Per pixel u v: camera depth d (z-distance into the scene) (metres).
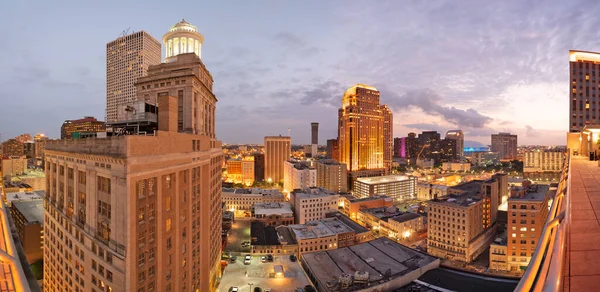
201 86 80.19
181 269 58.59
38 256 135.75
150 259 48.72
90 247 52.25
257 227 177.00
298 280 104.12
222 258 131.38
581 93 108.88
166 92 75.56
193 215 64.56
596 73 109.94
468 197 175.75
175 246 55.78
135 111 61.19
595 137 65.44
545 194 153.25
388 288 102.31
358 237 168.00
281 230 172.62
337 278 105.56
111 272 46.88
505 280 105.69
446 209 157.50
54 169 68.88
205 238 70.75
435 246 161.38
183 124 73.12
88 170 52.12
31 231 134.62
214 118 97.00
